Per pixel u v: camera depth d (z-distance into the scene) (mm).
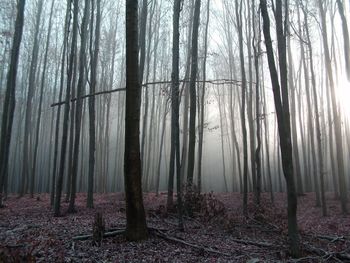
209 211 10742
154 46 22797
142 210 7652
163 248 7270
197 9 12320
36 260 5895
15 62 13445
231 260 7070
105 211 12531
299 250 7410
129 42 7457
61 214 11406
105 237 7535
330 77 15195
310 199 18141
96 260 6246
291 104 20094
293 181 7414
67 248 6824
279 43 7805
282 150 7395
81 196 19125
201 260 6867
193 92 12047
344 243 8977
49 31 21438
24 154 20516
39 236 7598
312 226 11766
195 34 12195
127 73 7457
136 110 7457
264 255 7605
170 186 11352
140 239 7512
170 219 10625
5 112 13281
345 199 14148
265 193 20641
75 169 12523
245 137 11906
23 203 15484
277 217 10883
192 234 8969
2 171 13242
